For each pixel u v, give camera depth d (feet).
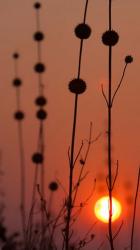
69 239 25.72
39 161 37.93
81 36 27.48
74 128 26.40
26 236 27.66
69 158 26.04
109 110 25.64
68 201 26.55
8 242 34.30
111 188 25.09
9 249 34.35
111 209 24.95
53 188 34.68
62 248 25.66
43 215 30.71
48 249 26.63
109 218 24.98
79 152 25.99
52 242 26.68
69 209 25.96
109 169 25.22
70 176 25.94
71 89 27.27
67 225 25.82
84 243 26.63
